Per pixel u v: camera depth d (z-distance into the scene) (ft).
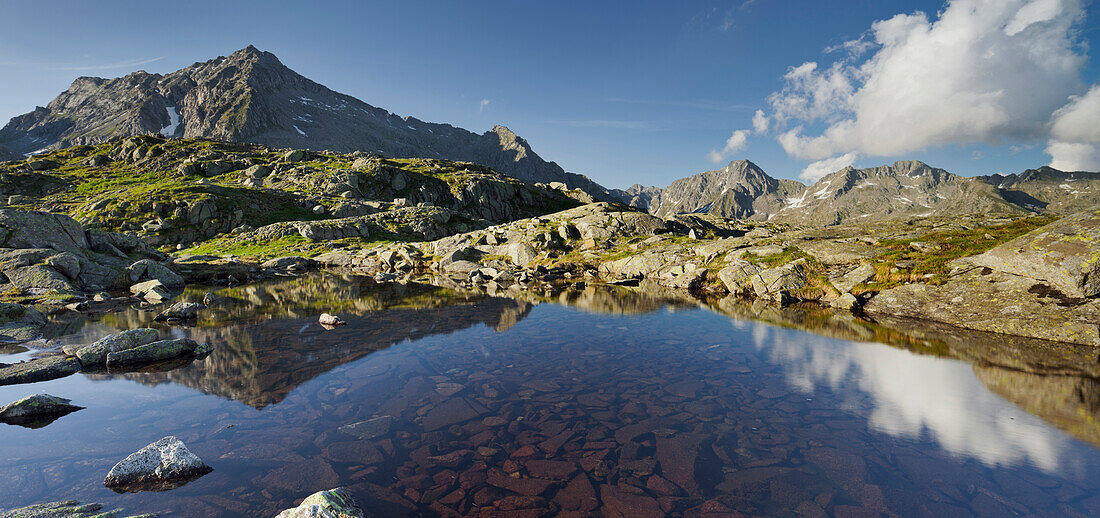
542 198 625.00
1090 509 24.81
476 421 36.83
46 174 400.06
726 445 32.68
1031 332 65.36
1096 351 57.88
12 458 29.73
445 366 52.65
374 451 31.42
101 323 75.82
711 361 54.90
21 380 45.42
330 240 274.98
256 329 72.33
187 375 48.55
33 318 74.13
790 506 25.22
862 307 91.40
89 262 114.11
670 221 211.41
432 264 193.57
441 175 577.02
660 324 77.87
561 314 87.71
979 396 42.73
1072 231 67.41
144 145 510.99
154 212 275.80
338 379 47.55
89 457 30.17
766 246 126.11
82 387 44.45
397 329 73.15
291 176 440.04
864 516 24.31
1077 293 63.98
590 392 43.98
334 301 104.99
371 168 475.72
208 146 549.13
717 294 116.06
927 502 25.67
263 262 198.29
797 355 57.57
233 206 307.58
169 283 128.26
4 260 99.04
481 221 414.62
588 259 167.53
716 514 24.41
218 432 34.35
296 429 35.04
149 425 35.60
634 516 24.13
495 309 93.81
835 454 31.32
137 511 23.97
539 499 25.67
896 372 50.26
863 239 113.50
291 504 24.89
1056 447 32.30
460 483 27.32
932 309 79.61
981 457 30.91
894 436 34.17
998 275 75.41
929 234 106.32
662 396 42.88
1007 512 24.71
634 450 31.81
